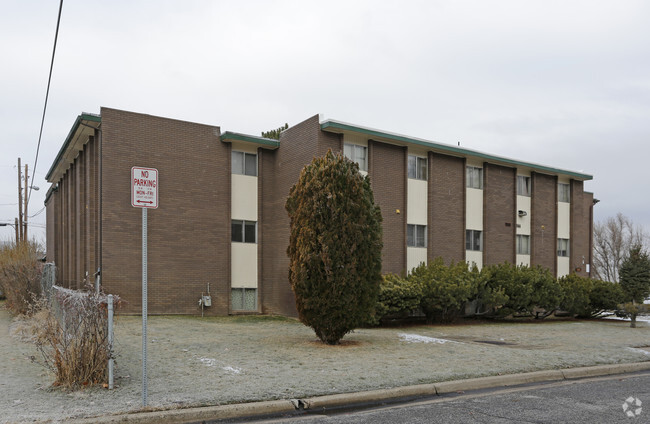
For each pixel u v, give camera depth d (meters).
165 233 18.75
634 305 19.86
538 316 23.03
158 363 9.31
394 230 21.02
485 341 13.98
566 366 10.05
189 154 19.42
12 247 24.66
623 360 10.96
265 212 21.02
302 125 19.69
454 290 18.06
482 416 6.64
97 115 17.78
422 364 9.63
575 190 28.94
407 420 6.45
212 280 19.64
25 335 12.82
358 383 7.98
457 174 23.67
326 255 11.48
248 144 20.78
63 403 6.62
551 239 27.42
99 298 7.89
